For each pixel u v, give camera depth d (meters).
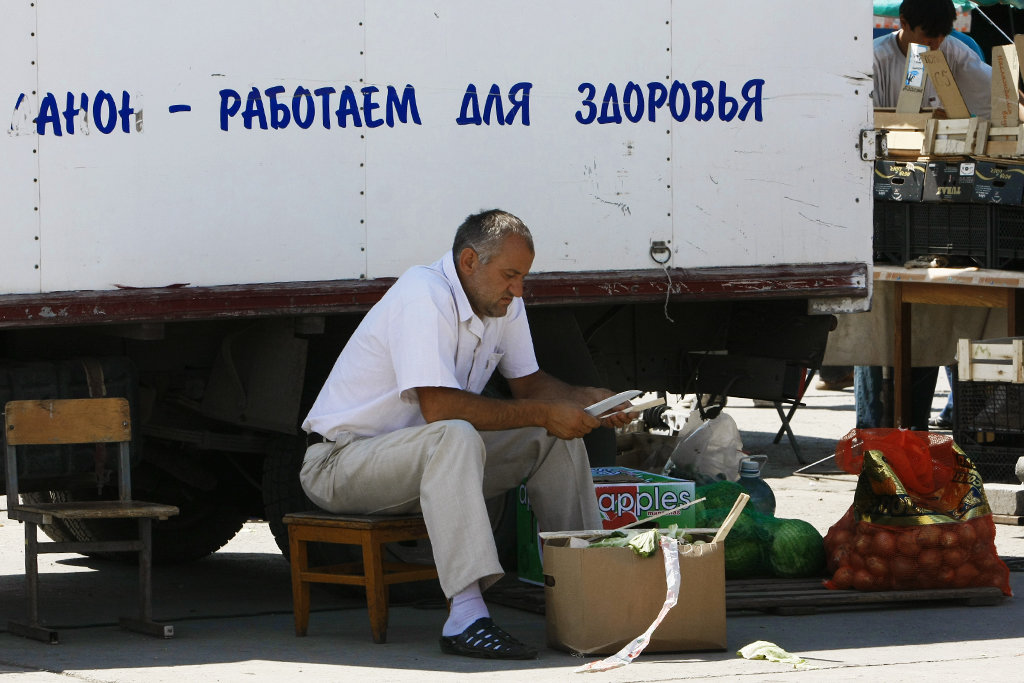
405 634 15.42
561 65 17.80
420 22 17.17
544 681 12.63
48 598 18.39
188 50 16.20
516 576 18.80
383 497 14.66
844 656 13.87
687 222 18.45
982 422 24.81
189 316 16.12
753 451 34.22
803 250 19.00
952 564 16.86
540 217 17.78
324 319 17.47
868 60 19.17
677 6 18.30
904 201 26.70
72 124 15.78
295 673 13.16
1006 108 24.98
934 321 30.44
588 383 19.20
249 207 16.53
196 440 18.20
